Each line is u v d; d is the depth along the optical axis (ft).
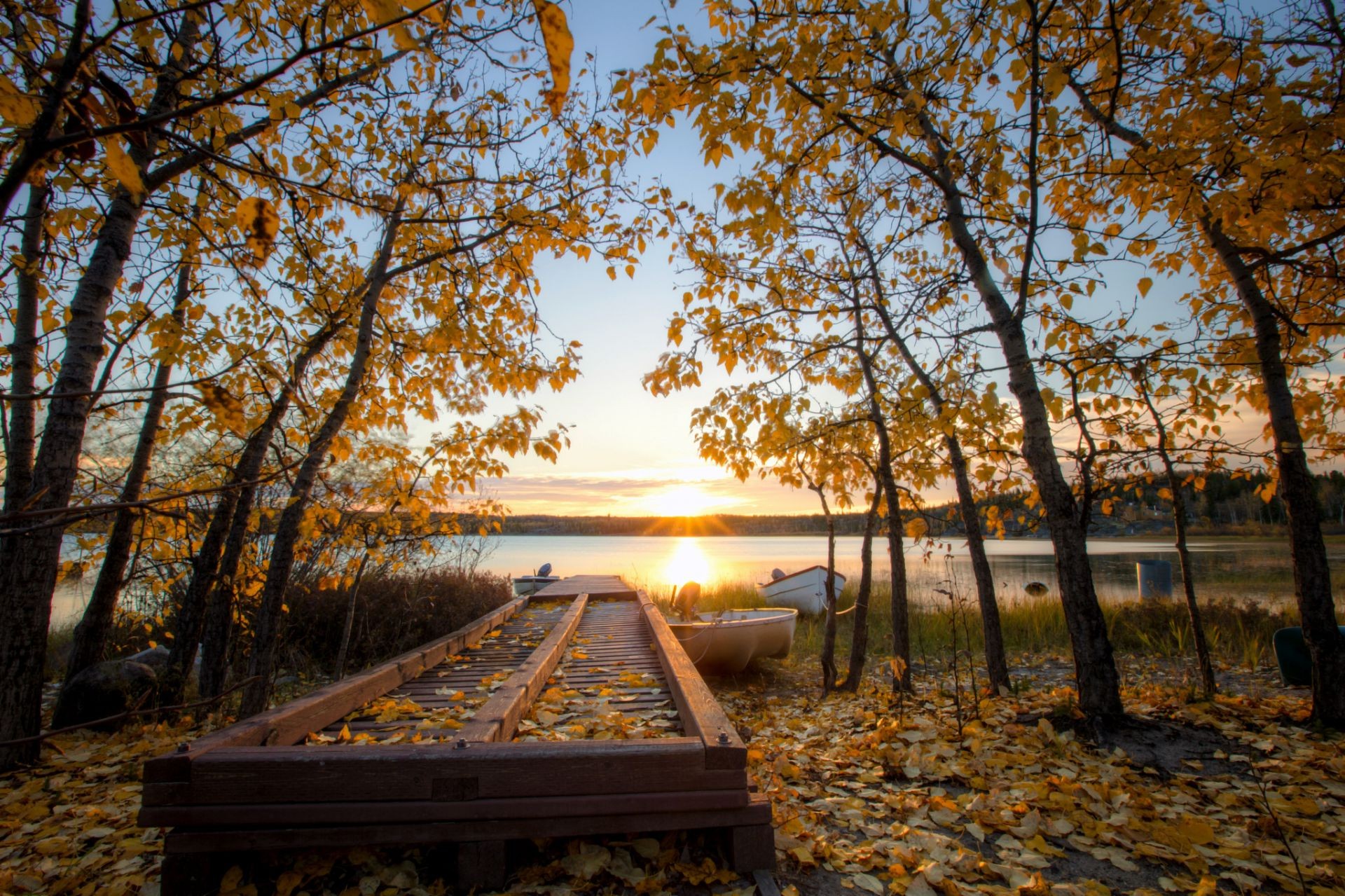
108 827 11.71
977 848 10.85
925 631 40.55
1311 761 13.46
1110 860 10.31
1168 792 12.50
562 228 19.22
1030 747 14.92
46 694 25.55
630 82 13.62
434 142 18.42
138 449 20.54
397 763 9.37
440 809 9.30
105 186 13.46
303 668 30.66
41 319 15.67
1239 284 17.02
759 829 9.64
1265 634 32.24
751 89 14.21
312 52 4.11
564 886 9.17
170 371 20.71
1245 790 12.39
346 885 9.18
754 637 31.32
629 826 9.50
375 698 15.24
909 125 16.96
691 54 13.96
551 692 16.02
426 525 22.62
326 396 20.81
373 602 33.09
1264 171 13.12
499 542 43.45
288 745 11.45
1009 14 13.15
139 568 23.20
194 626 20.95
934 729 16.67
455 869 9.48
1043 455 16.79
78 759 16.12
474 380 21.29
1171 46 15.62
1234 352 18.29
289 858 9.43
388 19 3.91
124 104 4.75
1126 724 15.24
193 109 4.14
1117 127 17.08
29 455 16.60
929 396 18.67
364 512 22.66
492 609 38.06
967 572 81.87
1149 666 28.12
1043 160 17.06
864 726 18.67
